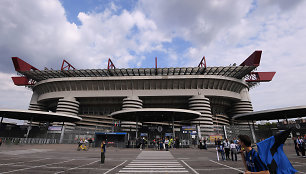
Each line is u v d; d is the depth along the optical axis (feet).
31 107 237.04
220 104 224.53
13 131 159.02
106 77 206.69
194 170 33.71
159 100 215.10
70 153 67.05
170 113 122.31
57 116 148.56
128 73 215.10
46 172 30.73
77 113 215.51
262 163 9.77
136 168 35.81
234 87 222.28
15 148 81.25
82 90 215.10
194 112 120.78
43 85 226.79
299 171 31.53
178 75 204.64
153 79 204.74
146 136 117.29
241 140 11.42
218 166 38.47
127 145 102.17
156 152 73.61
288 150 76.59
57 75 226.17
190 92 205.26
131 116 135.95
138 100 202.69
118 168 35.65
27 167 35.35
